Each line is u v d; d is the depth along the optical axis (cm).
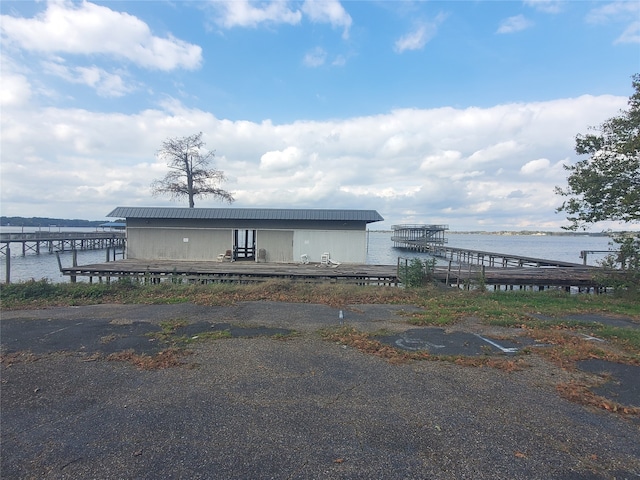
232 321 830
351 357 583
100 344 651
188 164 3875
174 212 2334
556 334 715
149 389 459
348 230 2328
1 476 293
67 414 395
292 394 444
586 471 300
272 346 640
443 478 290
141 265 1977
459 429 364
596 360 575
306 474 293
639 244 1202
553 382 488
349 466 304
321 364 550
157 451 325
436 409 407
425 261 1507
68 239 5262
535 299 1146
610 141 1188
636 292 1175
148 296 1145
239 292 1209
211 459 313
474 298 1150
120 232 7619
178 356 585
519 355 600
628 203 1129
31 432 359
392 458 315
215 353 601
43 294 1120
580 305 1050
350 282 1642
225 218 2309
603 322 846
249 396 438
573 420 385
